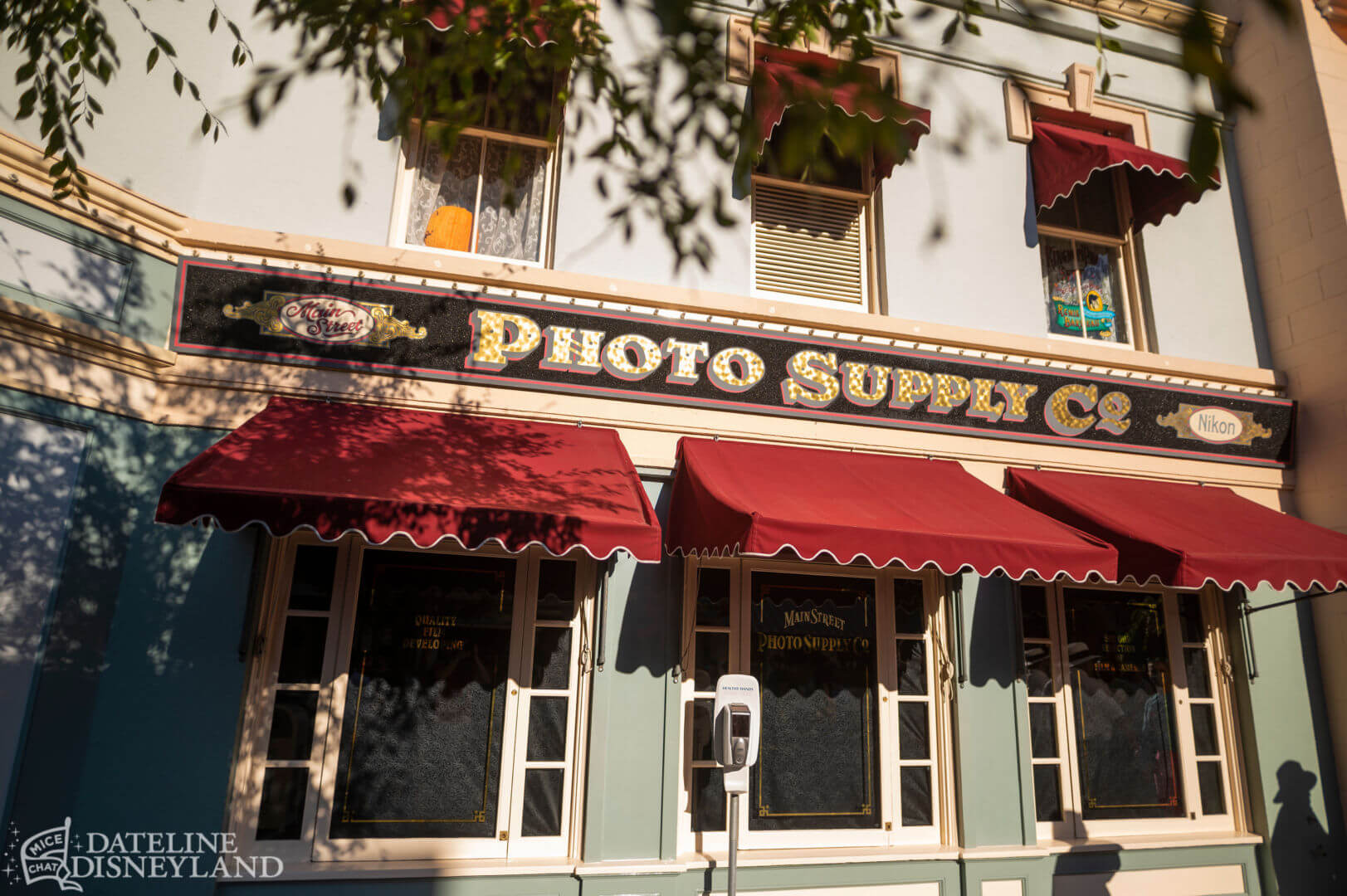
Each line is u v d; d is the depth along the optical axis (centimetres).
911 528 504
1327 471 742
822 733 608
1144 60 823
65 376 485
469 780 544
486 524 448
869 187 730
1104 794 660
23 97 430
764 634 613
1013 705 631
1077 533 566
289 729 525
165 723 489
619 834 540
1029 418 692
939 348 686
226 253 560
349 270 578
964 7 423
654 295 624
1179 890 642
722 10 699
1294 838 677
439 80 509
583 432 591
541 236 653
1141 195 793
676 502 583
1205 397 741
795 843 587
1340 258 742
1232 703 705
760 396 632
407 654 551
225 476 431
